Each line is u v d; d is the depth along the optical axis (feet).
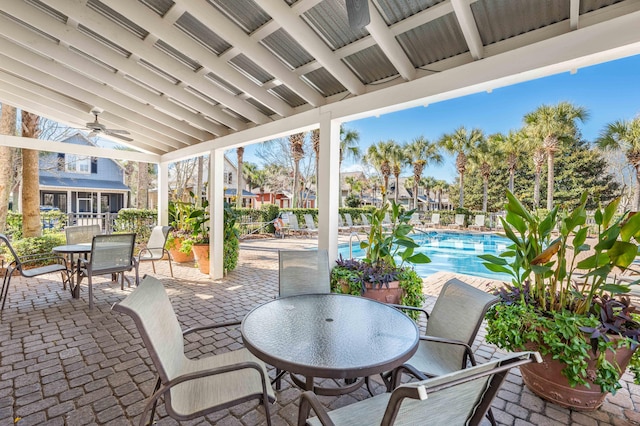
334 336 5.64
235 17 9.57
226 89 14.12
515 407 6.86
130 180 69.00
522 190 72.84
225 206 20.07
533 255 7.63
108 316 12.04
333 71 10.49
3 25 10.64
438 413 3.62
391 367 4.73
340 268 12.00
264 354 4.91
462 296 7.01
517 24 8.26
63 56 12.10
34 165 22.24
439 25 8.71
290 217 43.68
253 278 18.94
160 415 6.48
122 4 9.08
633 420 6.46
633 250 6.09
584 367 6.15
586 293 8.06
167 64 11.91
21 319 11.64
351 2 5.62
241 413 6.66
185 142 20.70
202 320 11.95
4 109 22.89
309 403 4.12
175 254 23.72
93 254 13.00
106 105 16.72
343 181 87.86
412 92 10.30
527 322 6.86
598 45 7.21
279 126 14.69
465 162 68.39
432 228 55.62
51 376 7.86
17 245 19.47
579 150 63.16
